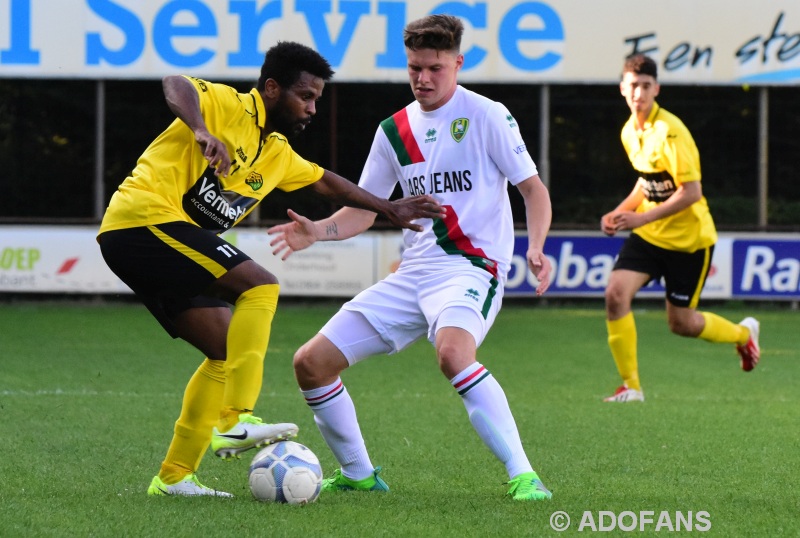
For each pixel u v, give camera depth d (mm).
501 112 19047
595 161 65625
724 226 61281
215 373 18203
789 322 56469
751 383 36188
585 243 61219
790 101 65875
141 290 17750
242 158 17766
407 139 19500
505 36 59469
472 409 18141
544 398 32281
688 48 60188
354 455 19016
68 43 59000
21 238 58969
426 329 19219
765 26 60219
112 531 15266
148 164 17500
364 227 20141
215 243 17422
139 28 58875
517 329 52156
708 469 21375
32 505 17000
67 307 59688
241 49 58969
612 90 65312
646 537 15516
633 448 23812
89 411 28156
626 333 32031
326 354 18703
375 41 59281
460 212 19031
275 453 17531
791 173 66312
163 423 26547
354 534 15234
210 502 17422
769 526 16281
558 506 17406
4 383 33188
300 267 59750
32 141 63625
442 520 16250
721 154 65625
